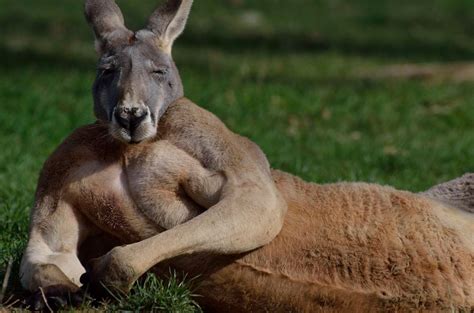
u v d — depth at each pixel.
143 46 10.61
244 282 9.94
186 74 29.47
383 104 25.62
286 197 10.53
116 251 9.45
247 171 10.12
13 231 13.30
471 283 9.95
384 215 10.33
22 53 33.25
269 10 44.81
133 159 10.23
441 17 45.22
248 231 9.70
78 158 10.30
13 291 10.36
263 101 25.38
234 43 37.72
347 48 37.75
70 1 44.41
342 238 10.09
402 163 19.30
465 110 24.69
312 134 22.27
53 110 23.20
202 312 10.09
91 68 30.41
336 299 9.89
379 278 9.89
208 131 10.34
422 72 31.03
